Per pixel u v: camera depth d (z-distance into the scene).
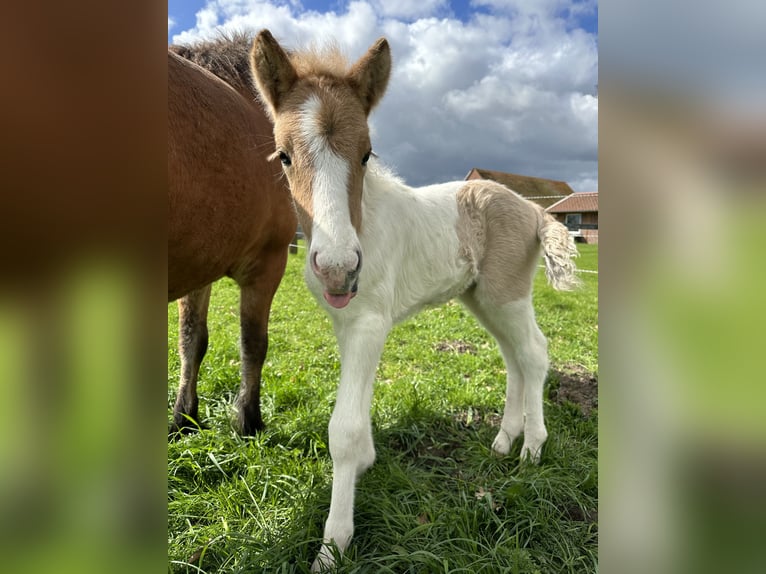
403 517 2.14
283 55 1.93
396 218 2.34
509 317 2.72
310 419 3.07
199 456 2.61
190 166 2.12
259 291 3.03
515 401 2.92
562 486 2.42
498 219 2.74
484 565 1.86
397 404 3.32
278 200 2.82
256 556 1.91
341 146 1.83
